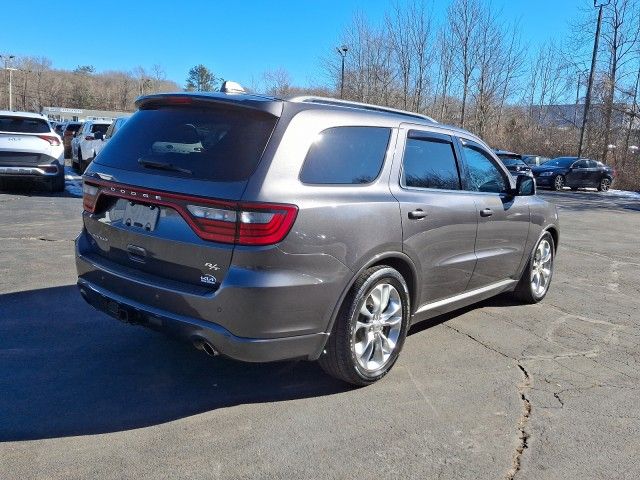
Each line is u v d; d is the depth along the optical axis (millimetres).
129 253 3451
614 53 29859
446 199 4168
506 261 5148
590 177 26766
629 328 5203
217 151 3203
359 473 2773
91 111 80812
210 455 2861
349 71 34969
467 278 4578
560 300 6082
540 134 40875
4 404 3268
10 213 9703
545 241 5914
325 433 3123
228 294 2957
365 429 3184
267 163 3053
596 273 7633
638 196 24750
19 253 6797
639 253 9422
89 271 3656
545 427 3299
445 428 3238
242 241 2949
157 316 3215
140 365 3875
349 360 3469
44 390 3459
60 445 2887
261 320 2992
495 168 5098
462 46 34781
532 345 4645
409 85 34906
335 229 3215
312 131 3287
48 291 5352
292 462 2836
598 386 3895
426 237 3924
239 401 3449
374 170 3646
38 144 12273
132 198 3373
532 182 5160
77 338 4285
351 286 3396
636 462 2979
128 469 2713
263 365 3965
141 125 3689
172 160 3312
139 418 3193
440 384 3814
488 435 3182
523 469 2867
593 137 32094
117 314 3479
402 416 3348
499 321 5238
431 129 4289
